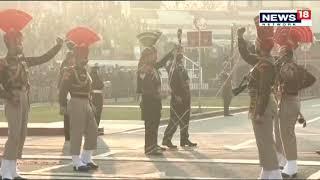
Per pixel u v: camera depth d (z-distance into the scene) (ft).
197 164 79.15
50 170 74.38
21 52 67.41
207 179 66.95
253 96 61.72
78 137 73.67
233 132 125.70
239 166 77.15
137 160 83.30
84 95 73.67
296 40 69.36
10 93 65.87
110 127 138.41
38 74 228.02
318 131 121.39
